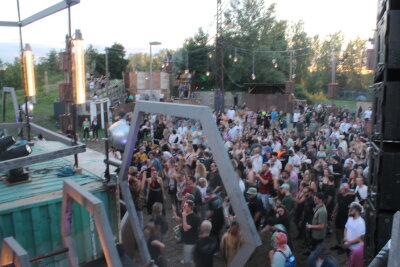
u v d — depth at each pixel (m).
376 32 3.56
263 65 47.53
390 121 3.08
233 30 48.94
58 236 4.48
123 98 32.47
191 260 3.27
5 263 3.13
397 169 3.06
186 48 46.97
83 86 4.73
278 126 25.73
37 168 5.81
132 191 5.74
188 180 5.31
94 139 21.55
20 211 4.23
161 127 17.53
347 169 9.43
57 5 4.80
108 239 2.75
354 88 67.75
